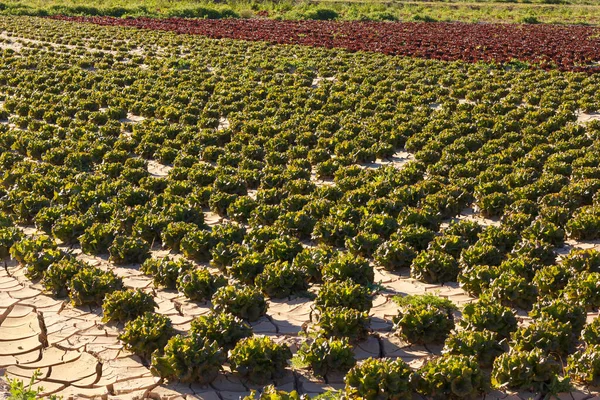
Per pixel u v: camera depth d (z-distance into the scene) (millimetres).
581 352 9945
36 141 22016
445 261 12609
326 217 15562
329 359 9508
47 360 10219
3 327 11242
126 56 40750
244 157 20719
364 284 12250
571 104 27281
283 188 17828
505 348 10117
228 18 67750
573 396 9078
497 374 9164
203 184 18719
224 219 16625
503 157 20406
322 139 22484
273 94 29391
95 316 11445
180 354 9406
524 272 12305
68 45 46562
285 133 23031
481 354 9695
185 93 29641
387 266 13297
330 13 68812
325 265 12375
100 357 10211
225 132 23766
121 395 9273
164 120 25750
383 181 17641
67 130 24297
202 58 40062
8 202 16797
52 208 15734
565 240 14969
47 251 12953
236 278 12672
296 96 29188
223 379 9578
